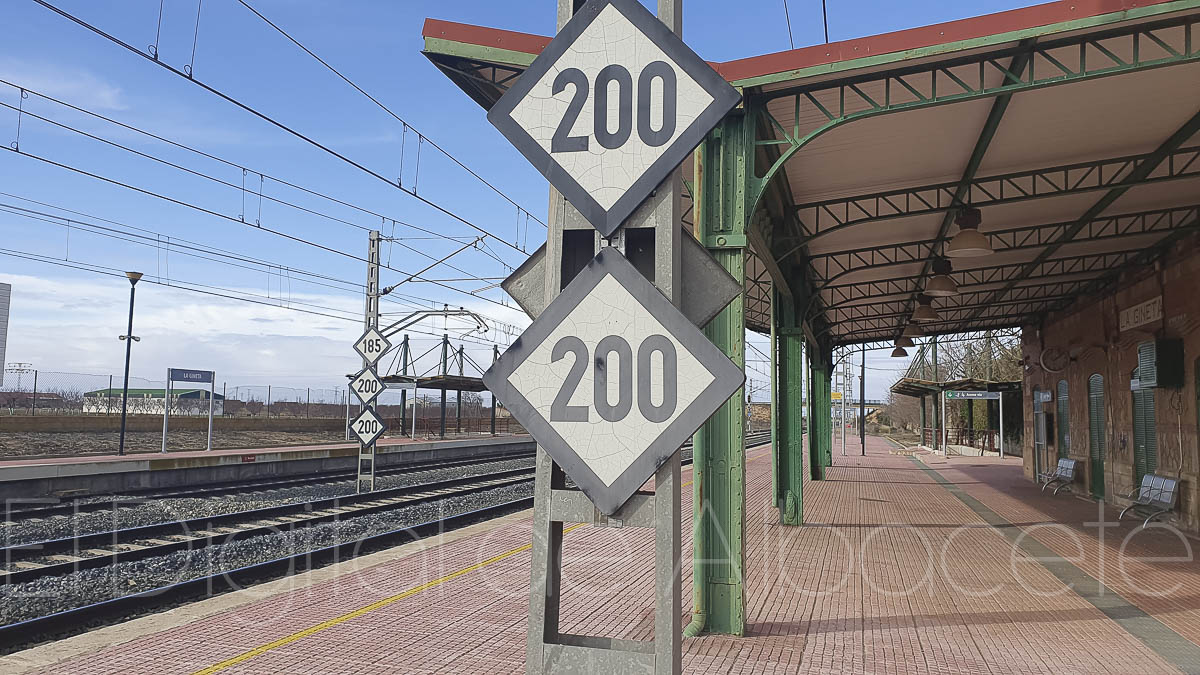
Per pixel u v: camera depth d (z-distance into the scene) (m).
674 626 2.00
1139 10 6.09
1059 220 12.97
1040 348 22.50
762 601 7.87
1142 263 14.70
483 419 61.62
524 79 2.22
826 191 11.17
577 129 2.17
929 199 11.70
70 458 20.17
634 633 6.44
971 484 21.50
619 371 2.04
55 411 37.16
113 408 41.00
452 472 24.56
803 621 7.12
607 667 2.05
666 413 2.00
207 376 25.31
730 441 6.74
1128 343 15.45
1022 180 10.83
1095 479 17.69
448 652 5.78
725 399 1.96
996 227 13.43
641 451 2.01
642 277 2.06
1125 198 11.83
